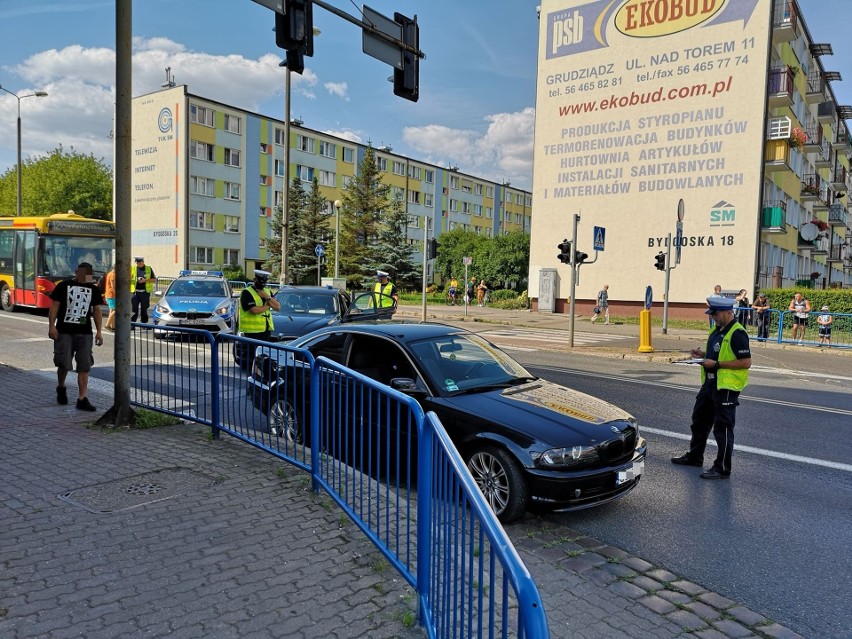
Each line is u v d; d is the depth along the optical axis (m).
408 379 5.29
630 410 8.96
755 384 11.97
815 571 4.02
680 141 29.58
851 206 68.31
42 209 55.00
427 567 2.90
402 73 11.08
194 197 47.62
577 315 31.48
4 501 4.45
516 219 84.00
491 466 4.79
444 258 59.97
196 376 6.41
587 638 3.12
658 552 4.27
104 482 4.88
